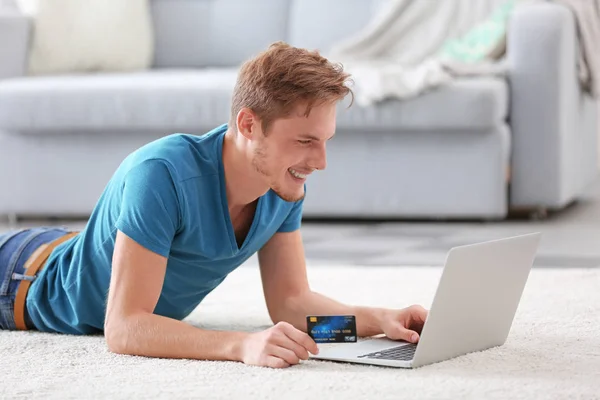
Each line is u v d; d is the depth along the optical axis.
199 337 1.95
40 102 4.58
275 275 2.28
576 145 4.87
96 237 2.16
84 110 4.55
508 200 4.52
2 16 5.11
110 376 1.84
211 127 4.47
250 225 2.12
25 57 5.13
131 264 1.97
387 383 1.76
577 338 2.16
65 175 4.71
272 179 1.94
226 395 1.70
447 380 1.78
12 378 1.87
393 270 3.27
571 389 1.71
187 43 5.52
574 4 4.59
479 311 1.97
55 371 1.91
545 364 1.91
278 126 1.88
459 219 4.68
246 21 5.47
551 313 2.47
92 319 2.25
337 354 1.97
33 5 5.53
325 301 2.24
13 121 4.62
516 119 4.46
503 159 4.35
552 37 4.39
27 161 4.74
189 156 2.03
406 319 2.12
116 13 5.38
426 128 4.32
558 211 4.84
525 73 4.43
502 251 1.95
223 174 2.04
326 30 5.33
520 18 4.41
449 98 4.25
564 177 4.52
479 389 1.71
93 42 5.32
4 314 2.35
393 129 4.39
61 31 5.29
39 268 2.32
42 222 4.88
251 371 1.85
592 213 4.73
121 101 4.51
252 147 1.94
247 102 1.92
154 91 4.48
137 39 5.41
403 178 4.43
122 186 2.05
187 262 2.11
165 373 1.85
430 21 5.06
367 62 5.01
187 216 2.01
